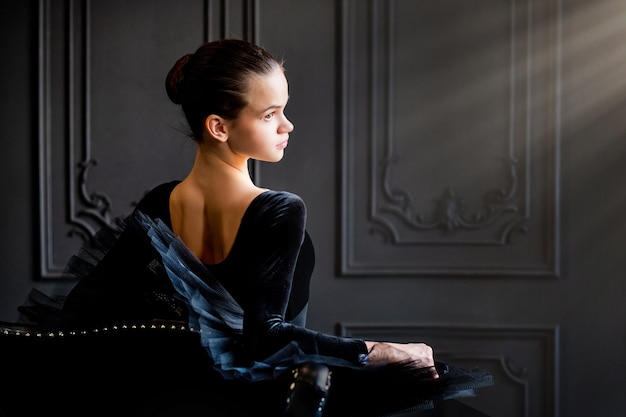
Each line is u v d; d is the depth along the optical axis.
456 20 4.32
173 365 1.58
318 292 4.36
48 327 1.66
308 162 4.33
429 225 4.36
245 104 1.54
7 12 4.21
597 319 4.32
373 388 1.58
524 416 4.35
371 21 4.32
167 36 4.29
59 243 4.28
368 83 4.34
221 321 1.54
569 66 4.29
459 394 1.57
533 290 4.35
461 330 4.35
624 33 4.24
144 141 4.30
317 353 1.49
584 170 4.30
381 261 4.37
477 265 4.36
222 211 1.58
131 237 1.68
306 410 1.43
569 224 4.32
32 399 1.63
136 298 1.65
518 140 4.32
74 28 4.26
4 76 4.22
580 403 4.34
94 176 4.28
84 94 4.26
